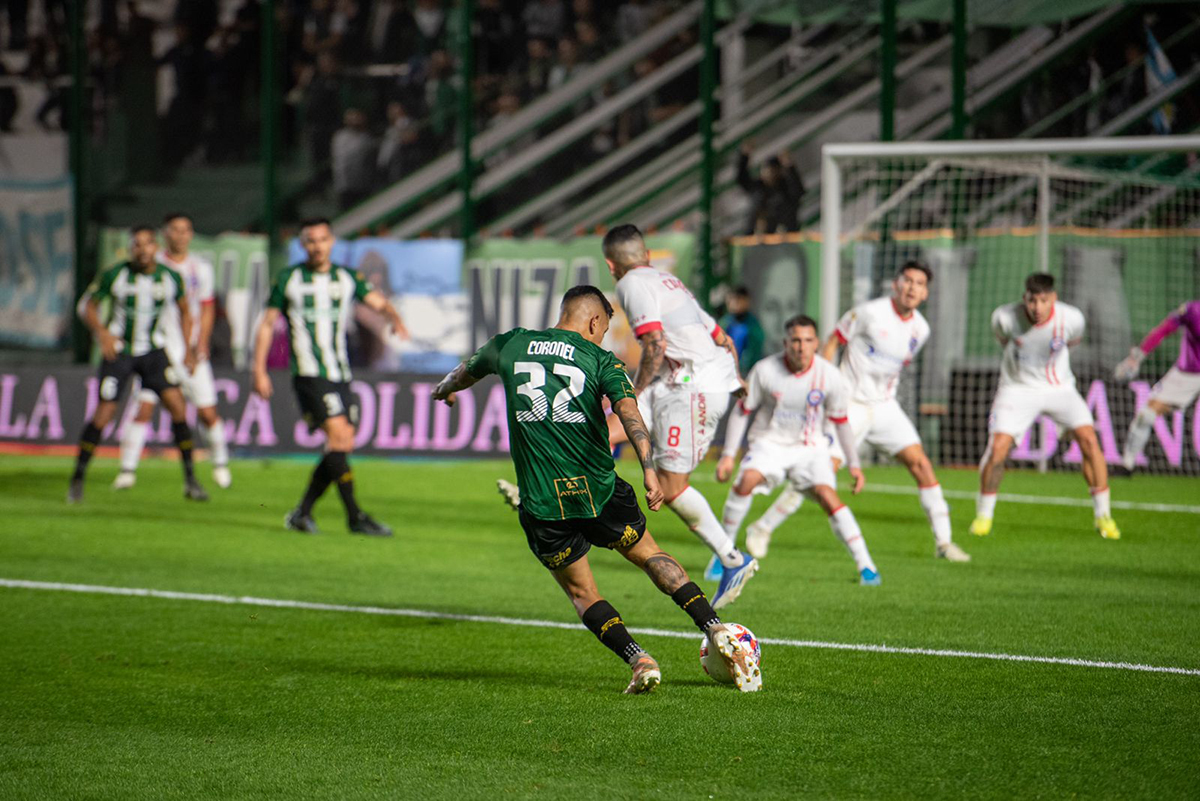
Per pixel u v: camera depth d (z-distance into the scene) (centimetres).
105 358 3428
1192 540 2883
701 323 2162
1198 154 4800
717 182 5453
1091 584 2334
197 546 2786
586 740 1373
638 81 5631
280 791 1223
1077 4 4656
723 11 5047
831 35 5541
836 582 2359
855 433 2667
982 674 1655
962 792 1201
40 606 2144
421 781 1247
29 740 1396
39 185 5212
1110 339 4250
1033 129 5100
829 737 1376
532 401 1501
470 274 4703
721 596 2025
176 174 5988
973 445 4350
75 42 5091
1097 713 1464
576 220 5519
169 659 1772
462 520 3238
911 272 2622
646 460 1441
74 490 3431
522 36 5719
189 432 3544
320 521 3203
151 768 1295
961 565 2555
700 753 1326
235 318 4838
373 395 4553
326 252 2936
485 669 1708
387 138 5716
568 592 1584
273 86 4909
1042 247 4138
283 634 1934
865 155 3531
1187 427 4138
